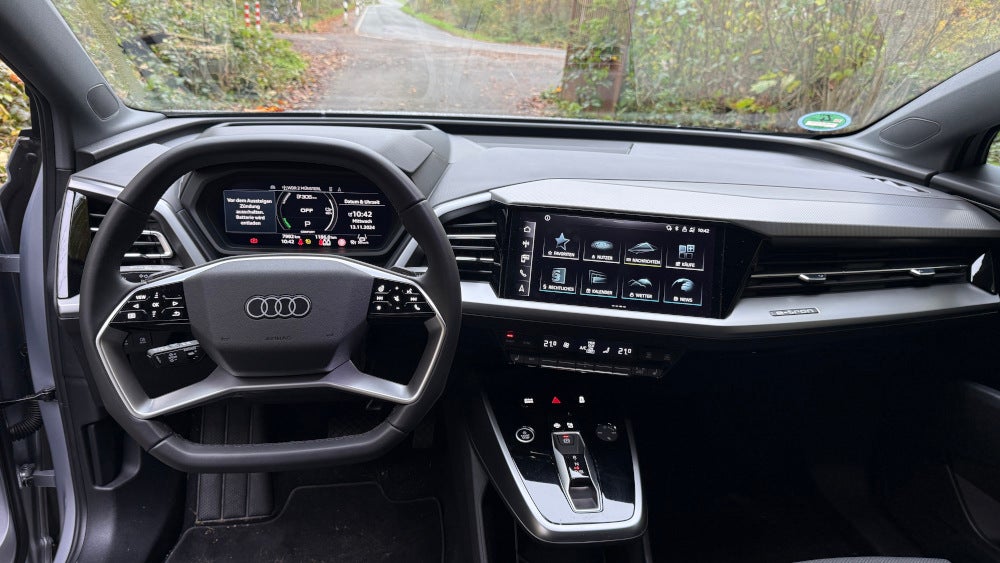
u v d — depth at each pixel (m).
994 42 1.50
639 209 1.27
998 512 1.41
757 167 1.52
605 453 1.40
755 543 1.64
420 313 1.06
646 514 1.30
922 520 1.59
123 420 1.02
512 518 1.47
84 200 1.26
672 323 1.27
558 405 1.49
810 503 1.78
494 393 1.52
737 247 1.27
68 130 1.30
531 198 1.28
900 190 1.48
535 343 1.36
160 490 1.61
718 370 1.71
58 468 1.49
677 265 1.28
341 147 0.94
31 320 1.37
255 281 1.02
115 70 1.44
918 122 1.57
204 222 1.28
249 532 1.69
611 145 1.77
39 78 1.20
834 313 1.31
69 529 1.48
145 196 0.94
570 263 1.29
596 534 1.25
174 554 1.63
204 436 1.76
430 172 1.37
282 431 1.82
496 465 1.40
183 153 0.92
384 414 1.84
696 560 1.58
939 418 1.54
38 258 1.33
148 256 1.25
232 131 1.50
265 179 1.27
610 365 1.38
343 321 1.05
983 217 1.39
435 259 1.02
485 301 1.30
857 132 1.74
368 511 1.76
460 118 1.81
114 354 1.01
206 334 1.03
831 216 1.29
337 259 1.05
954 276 1.42
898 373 1.70
